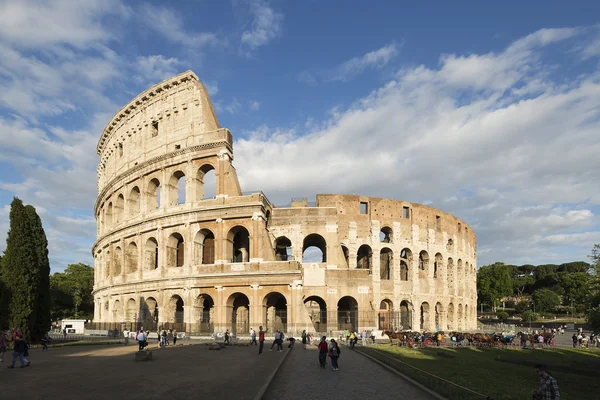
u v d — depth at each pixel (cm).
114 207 9831
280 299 8531
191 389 2869
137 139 9406
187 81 8756
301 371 3869
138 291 8562
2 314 5984
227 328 7612
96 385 2972
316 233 8706
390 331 7694
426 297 10125
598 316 4625
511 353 6000
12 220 6359
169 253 8319
